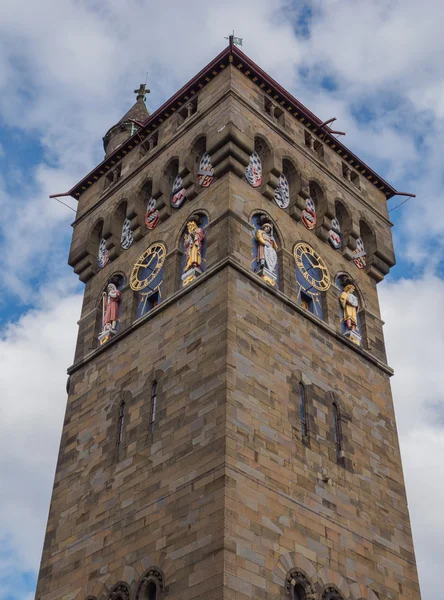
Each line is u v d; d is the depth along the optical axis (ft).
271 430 134.92
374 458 151.94
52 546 147.13
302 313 153.99
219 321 140.36
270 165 166.20
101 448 149.79
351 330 165.17
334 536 134.82
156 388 146.00
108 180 193.57
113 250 177.99
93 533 140.77
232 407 130.93
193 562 120.78
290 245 162.61
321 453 141.49
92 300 176.65
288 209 168.45
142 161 181.57
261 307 146.41
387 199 198.29
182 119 181.37
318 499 135.85
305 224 170.40
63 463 156.15
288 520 128.77
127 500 137.80
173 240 162.71
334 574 131.03
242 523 122.01
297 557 126.72
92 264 182.60
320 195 175.94
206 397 134.31
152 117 184.75
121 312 165.89
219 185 159.12
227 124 162.81
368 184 193.88
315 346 153.28
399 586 141.08
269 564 122.31
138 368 152.15
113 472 143.84
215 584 115.75
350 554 135.74
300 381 146.00
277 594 120.88
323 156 184.44
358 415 154.30
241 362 136.77
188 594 118.73
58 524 148.77
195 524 123.85
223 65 174.09
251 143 163.84
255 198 161.07
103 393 157.07
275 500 128.67
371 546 140.46
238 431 129.49
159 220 169.68
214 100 171.22
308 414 143.43
